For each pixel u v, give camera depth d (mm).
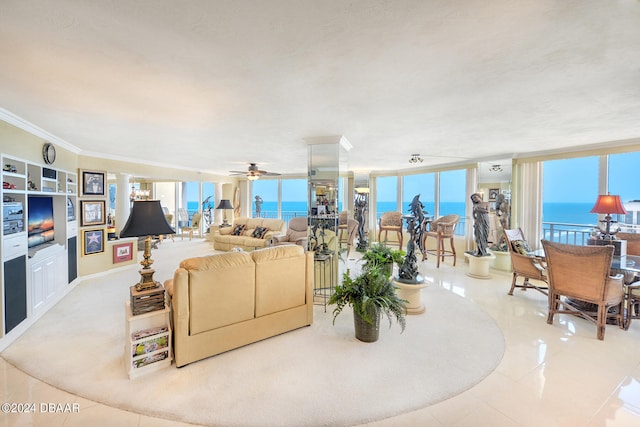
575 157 4520
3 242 2584
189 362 2320
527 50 1631
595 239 3467
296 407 1863
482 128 3387
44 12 1273
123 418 1772
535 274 3791
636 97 2365
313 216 3967
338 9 1272
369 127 3346
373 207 8758
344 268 4367
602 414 1812
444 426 1718
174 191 11703
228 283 2498
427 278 5062
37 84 2090
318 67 1842
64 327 3006
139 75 1948
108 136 3779
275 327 2822
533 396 1979
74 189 4559
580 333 2930
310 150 3947
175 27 1406
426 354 2514
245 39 1521
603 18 1326
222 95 2322
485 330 2996
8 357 2426
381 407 1867
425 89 2201
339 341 2746
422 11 1284
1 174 2580
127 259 5547
